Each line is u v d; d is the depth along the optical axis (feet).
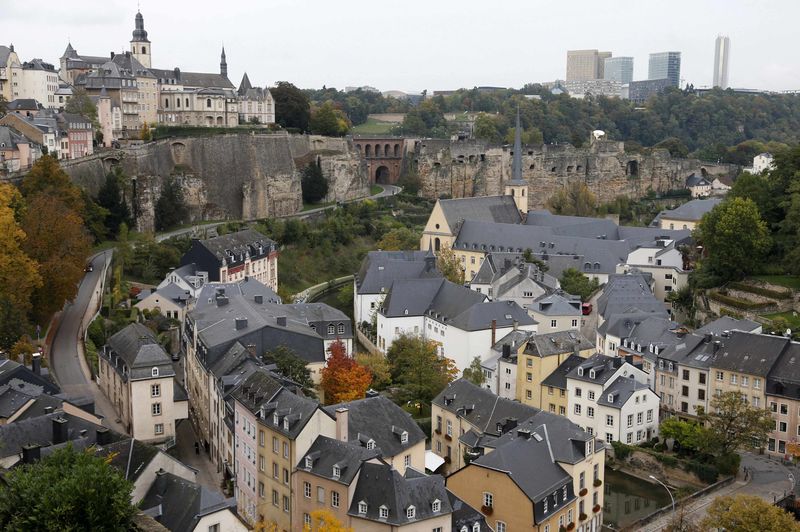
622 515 458.91
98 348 594.24
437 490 352.90
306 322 615.98
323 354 553.64
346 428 390.01
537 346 570.05
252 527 364.17
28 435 375.04
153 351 484.33
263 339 528.63
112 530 245.04
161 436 481.87
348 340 648.79
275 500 393.70
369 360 608.19
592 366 542.57
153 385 476.54
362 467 357.82
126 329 536.01
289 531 382.63
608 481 506.48
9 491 250.37
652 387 593.01
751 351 552.41
